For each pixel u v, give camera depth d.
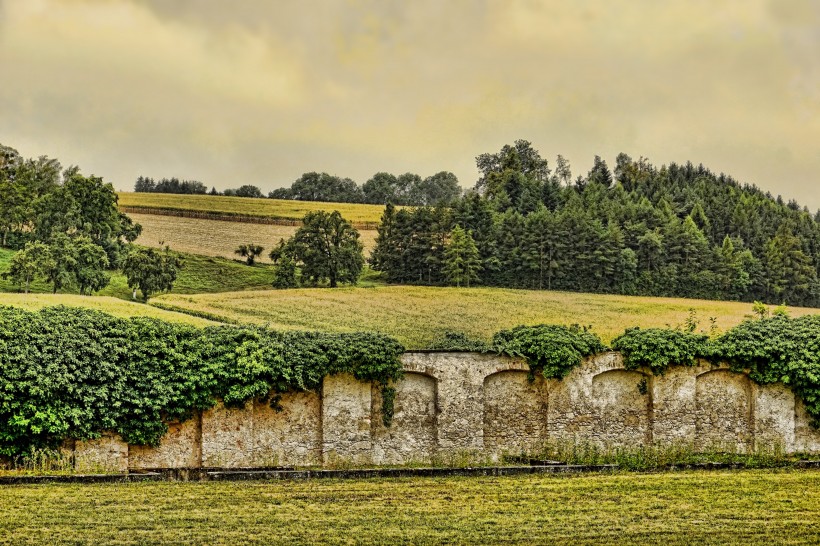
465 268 140.00
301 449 50.19
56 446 45.75
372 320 101.69
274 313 104.00
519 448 53.00
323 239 140.75
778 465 50.31
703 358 54.53
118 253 140.38
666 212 169.00
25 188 153.25
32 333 46.38
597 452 51.50
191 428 48.62
